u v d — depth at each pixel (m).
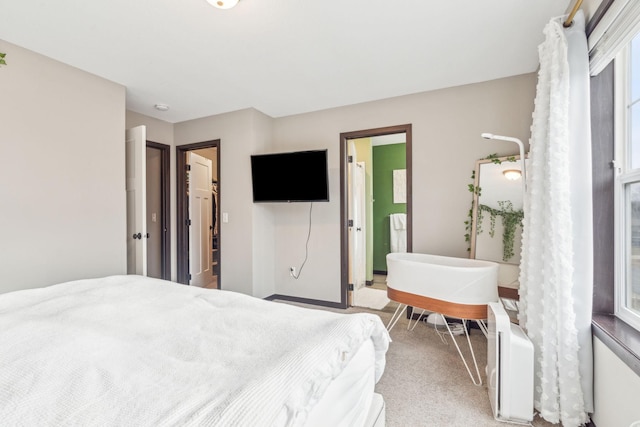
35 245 2.24
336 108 3.53
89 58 2.37
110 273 2.70
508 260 2.65
